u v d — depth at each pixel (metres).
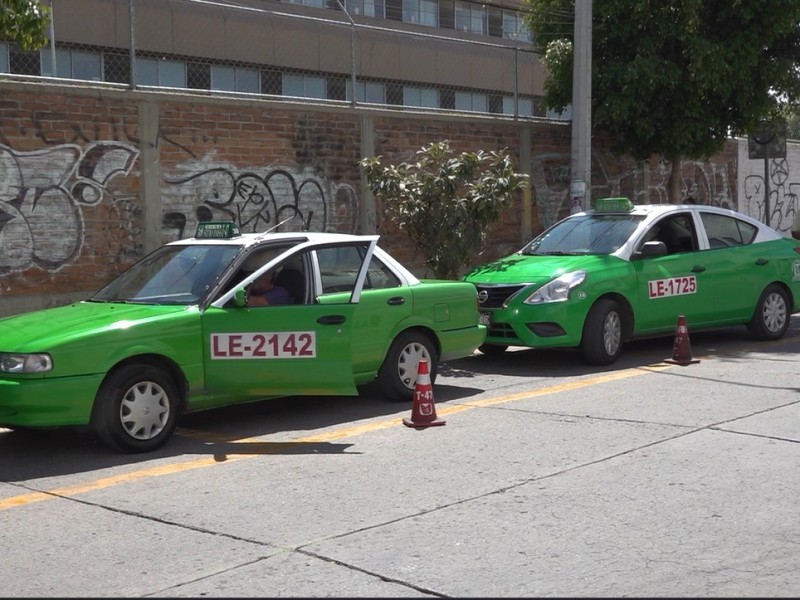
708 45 17.05
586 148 16.09
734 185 23.81
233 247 8.41
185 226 13.84
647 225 11.71
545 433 7.86
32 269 12.41
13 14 9.51
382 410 9.00
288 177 14.98
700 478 6.48
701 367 10.91
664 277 11.52
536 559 5.05
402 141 16.50
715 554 5.10
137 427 7.49
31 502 6.31
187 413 8.54
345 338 8.46
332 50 23.12
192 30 20.67
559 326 10.69
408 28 31.56
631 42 17.92
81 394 7.14
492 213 12.25
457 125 17.34
